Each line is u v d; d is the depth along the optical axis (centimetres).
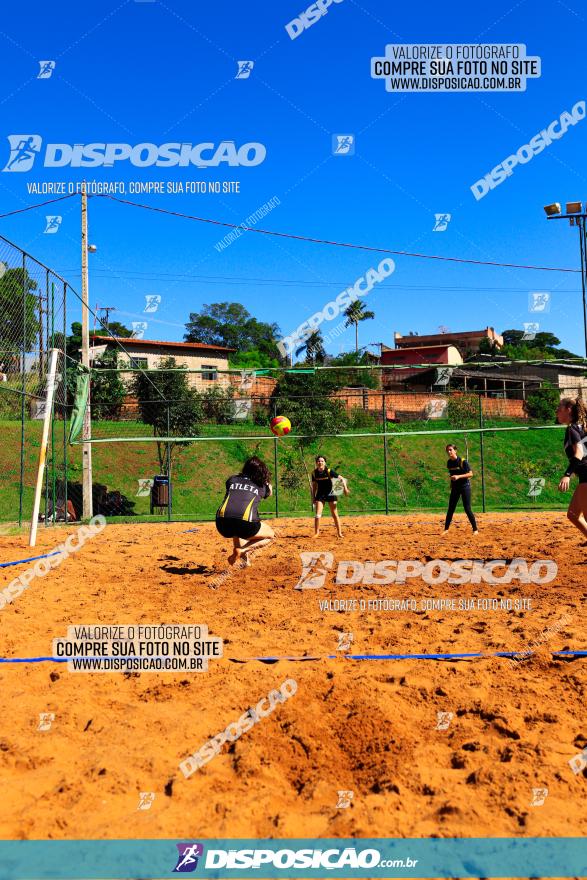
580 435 743
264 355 6147
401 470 2667
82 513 1983
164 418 2388
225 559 961
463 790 295
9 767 315
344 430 2727
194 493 2320
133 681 430
